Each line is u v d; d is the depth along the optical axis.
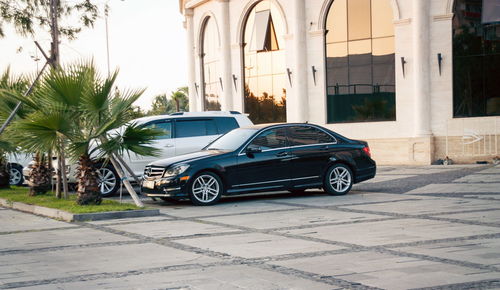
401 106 24.47
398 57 24.42
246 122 16.81
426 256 6.81
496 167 20.45
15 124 11.19
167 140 15.88
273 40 28.61
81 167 12.01
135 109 11.89
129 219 10.89
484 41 22.94
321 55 26.39
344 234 8.46
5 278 6.36
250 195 14.84
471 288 5.39
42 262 7.17
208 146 14.01
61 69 11.48
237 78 30.20
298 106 26.89
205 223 10.08
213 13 31.91
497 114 22.84
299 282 5.79
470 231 8.38
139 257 7.28
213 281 5.93
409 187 15.23
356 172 14.03
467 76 23.20
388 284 5.61
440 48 23.45
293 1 26.81
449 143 23.36
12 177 20.28
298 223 9.71
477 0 22.95
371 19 25.22
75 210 11.26
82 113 11.55
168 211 12.02
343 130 25.83
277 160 13.31
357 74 25.66
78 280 6.16
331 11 26.17
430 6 23.58
